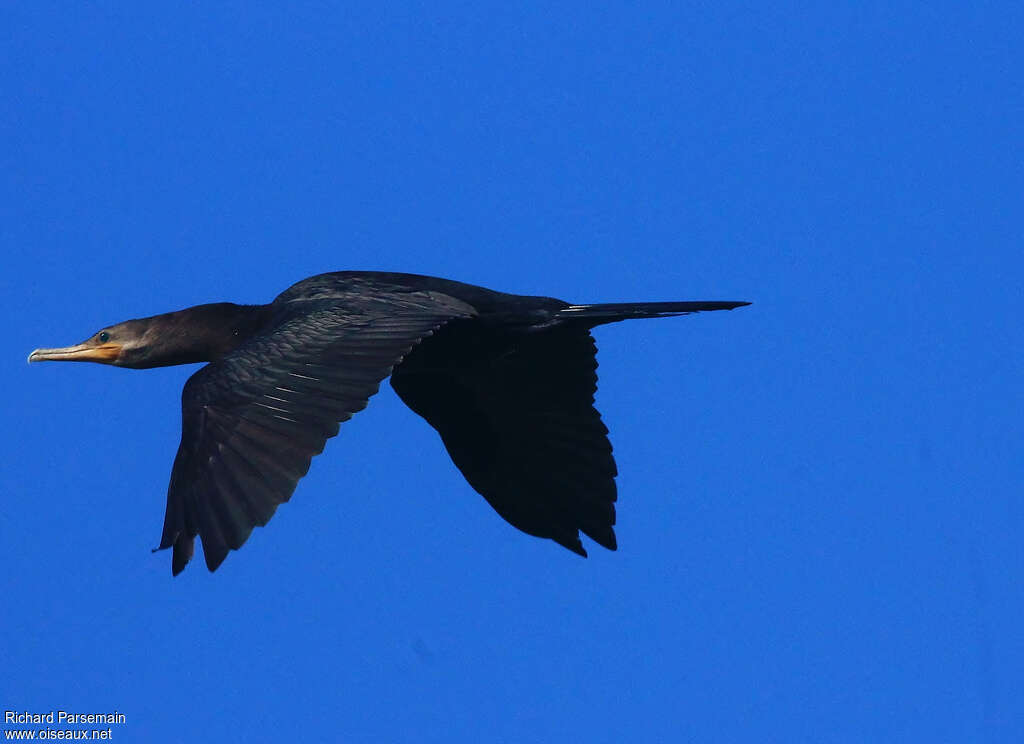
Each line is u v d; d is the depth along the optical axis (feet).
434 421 47.62
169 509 31.17
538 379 46.29
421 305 37.70
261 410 32.37
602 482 46.57
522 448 47.29
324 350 34.35
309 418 32.27
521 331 42.22
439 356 43.42
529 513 47.50
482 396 46.70
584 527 46.80
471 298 41.57
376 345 34.68
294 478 31.09
